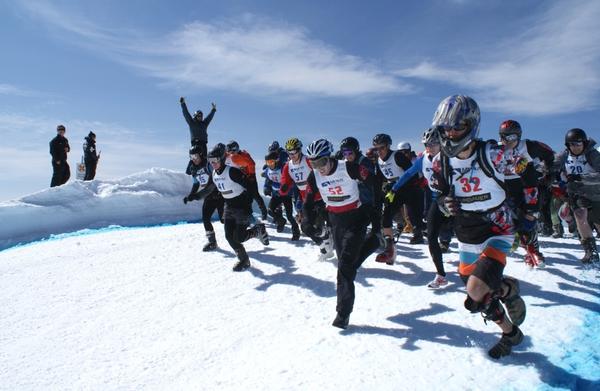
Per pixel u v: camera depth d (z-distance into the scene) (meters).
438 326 3.96
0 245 8.25
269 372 3.45
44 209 9.16
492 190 3.14
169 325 4.56
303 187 6.74
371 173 4.45
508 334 3.30
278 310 4.71
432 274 5.40
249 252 7.01
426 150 4.50
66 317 4.92
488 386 2.99
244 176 6.08
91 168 13.16
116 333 4.46
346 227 4.56
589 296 4.41
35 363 3.94
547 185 5.22
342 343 3.80
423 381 3.11
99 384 3.54
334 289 5.19
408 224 8.03
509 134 4.91
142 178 10.98
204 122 10.91
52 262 6.93
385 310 4.42
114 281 6.00
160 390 3.39
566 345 3.47
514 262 5.61
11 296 5.60
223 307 4.92
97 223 9.62
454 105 2.98
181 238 8.16
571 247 6.31
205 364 3.72
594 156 5.16
